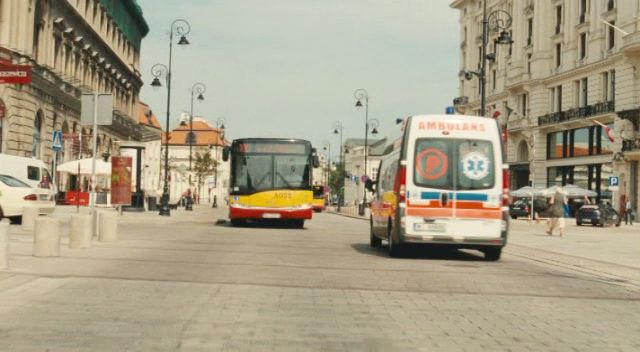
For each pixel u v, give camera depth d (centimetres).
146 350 592
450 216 1487
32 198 2289
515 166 6469
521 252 1817
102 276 1059
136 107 7969
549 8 6072
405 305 865
